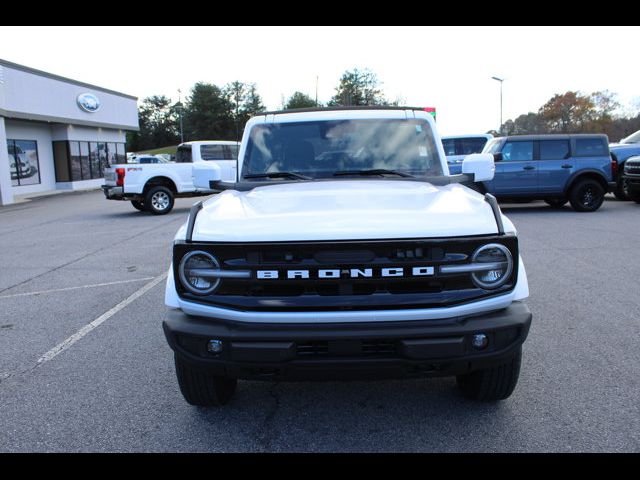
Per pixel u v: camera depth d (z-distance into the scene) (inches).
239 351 105.0
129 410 137.1
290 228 107.6
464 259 105.9
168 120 5002.5
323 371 105.5
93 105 1165.1
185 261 109.6
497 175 507.8
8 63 903.7
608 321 194.4
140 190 571.5
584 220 457.1
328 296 106.3
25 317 220.2
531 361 160.4
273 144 167.8
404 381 150.2
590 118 2374.5
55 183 1120.2
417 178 152.6
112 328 202.8
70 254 362.9
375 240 104.9
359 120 169.2
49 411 137.4
